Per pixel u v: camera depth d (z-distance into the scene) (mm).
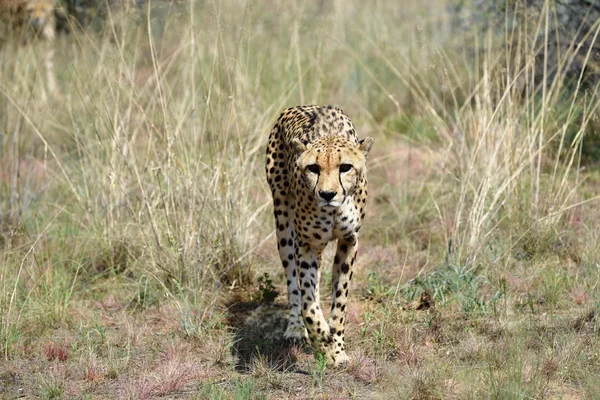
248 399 7734
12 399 8117
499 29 14430
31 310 10055
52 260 11328
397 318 9508
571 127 13438
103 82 13633
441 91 16531
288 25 18078
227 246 11117
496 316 9430
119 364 8781
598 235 11242
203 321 9914
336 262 8828
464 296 9898
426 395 7645
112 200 11977
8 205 12789
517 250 11203
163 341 9430
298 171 8406
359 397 7824
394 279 10969
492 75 13109
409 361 8492
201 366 8734
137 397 7980
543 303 9891
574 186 12484
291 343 9383
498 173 11711
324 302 10469
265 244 12188
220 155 11578
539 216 11562
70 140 14938
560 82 11977
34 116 14883
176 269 10734
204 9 11992
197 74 14812
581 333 8859
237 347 9289
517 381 7512
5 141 14211
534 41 11984
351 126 9539
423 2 19203
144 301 10461
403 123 16875
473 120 12570
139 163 12117
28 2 14867
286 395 7961
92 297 10852
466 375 7867
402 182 14250
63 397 8133
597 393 7305
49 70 16172
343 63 18453
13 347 9203
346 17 19422
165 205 10812
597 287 9945
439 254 11438
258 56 16688
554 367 8047
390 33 18969
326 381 8234
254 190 12992
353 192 8242
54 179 13422
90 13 14156
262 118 13164
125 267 11680
